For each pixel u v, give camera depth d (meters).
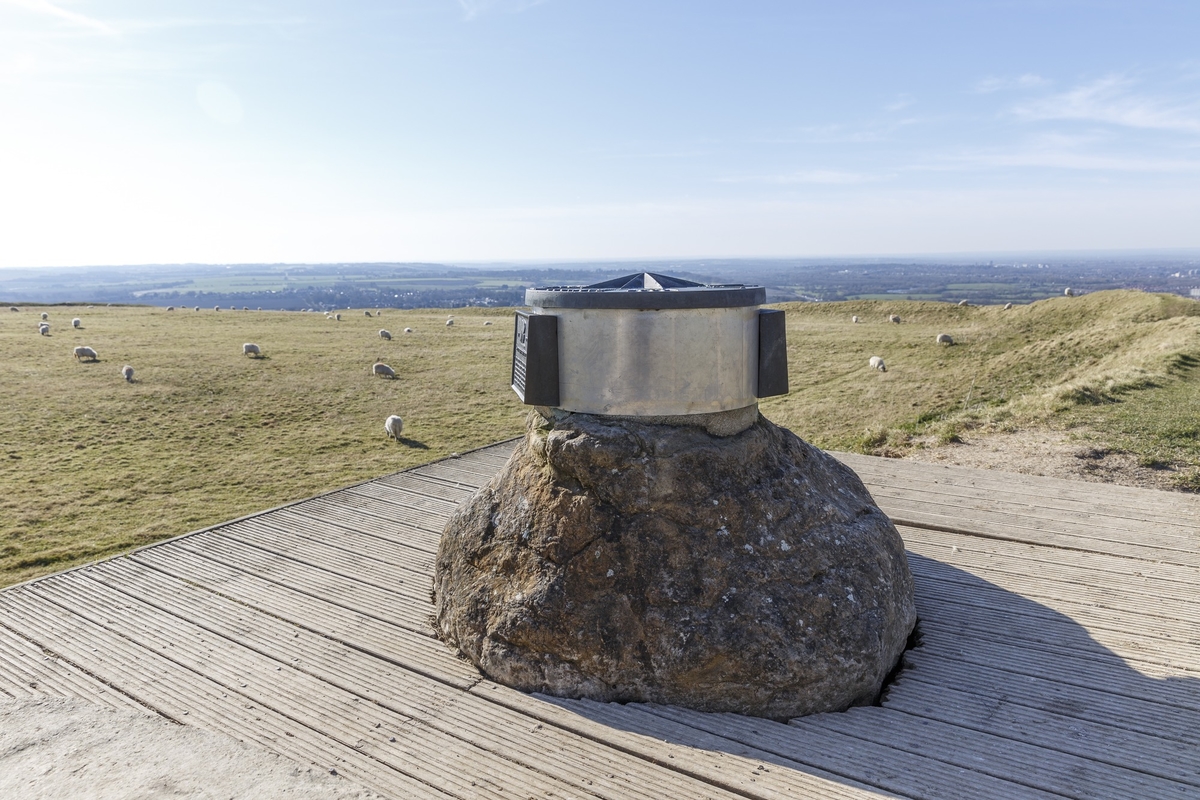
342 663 3.71
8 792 2.66
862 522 3.97
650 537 3.47
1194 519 5.72
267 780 2.75
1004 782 2.73
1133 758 2.87
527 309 4.17
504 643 3.50
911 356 27.12
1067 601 4.34
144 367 22.70
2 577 7.28
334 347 29.89
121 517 9.43
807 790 2.68
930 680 3.50
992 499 6.34
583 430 3.70
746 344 3.82
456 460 7.98
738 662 3.19
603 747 2.98
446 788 2.72
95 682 3.57
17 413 16.06
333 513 6.21
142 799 2.62
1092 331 24.91
